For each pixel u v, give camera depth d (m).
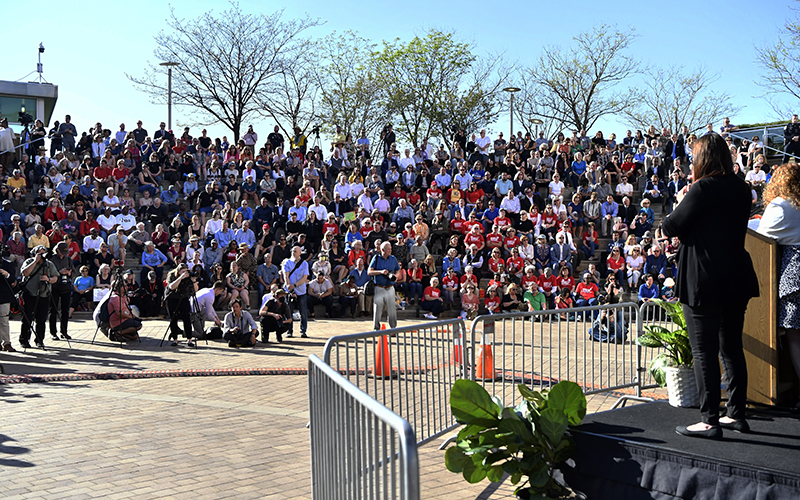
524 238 19.09
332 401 3.29
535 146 28.12
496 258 18.81
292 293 15.04
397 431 2.30
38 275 12.12
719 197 3.71
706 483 3.39
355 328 15.59
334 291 18.45
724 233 3.71
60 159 22.61
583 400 3.96
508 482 4.82
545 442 3.87
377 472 2.61
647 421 4.25
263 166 23.89
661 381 4.84
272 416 7.05
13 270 15.16
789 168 4.38
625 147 27.94
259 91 38.56
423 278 18.59
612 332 8.03
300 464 5.35
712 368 3.80
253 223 20.23
